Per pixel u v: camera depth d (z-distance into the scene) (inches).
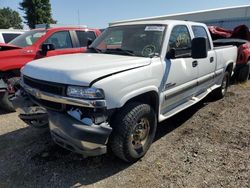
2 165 144.7
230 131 187.0
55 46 267.3
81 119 120.7
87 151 122.6
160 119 161.6
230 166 142.6
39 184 128.9
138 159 147.6
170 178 132.6
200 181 130.2
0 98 229.3
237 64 339.9
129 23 185.9
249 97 278.2
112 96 123.4
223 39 383.9
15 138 177.3
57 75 125.3
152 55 156.5
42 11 2386.8
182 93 183.0
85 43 292.8
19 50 238.5
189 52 183.9
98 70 126.3
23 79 149.6
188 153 156.1
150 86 144.3
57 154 155.2
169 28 167.3
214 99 265.7
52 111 128.2
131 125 132.9
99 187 126.6
